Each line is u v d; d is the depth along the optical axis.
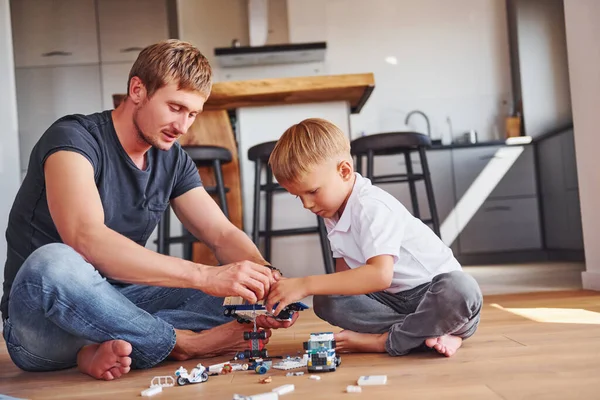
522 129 5.84
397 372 1.35
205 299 1.76
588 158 3.02
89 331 1.42
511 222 5.61
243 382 1.33
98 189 1.55
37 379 1.51
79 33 5.68
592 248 3.04
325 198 1.61
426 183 3.45
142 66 1.51
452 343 1.54
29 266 1.34
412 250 1.61
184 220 1.84
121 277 1.40
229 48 5.30
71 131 1.50
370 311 1.64
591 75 2.93
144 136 1.56
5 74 3.22
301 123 1.66
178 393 1.26
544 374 1.25
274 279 1.55
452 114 6.00
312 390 1.21
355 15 5.98
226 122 3.60
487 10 6.01
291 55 5.46
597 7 2.80
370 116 5.99
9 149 3.21
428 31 6.01
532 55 5.74
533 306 2.42
